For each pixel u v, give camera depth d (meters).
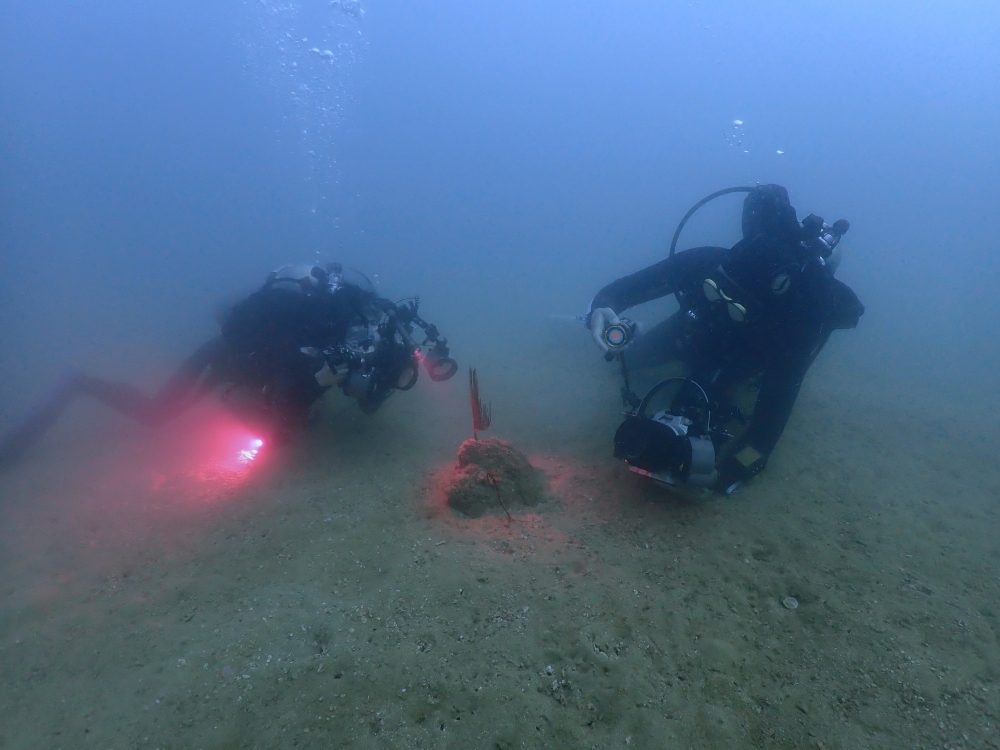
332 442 3.97
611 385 5.22
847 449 3.89
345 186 69.94
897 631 2.21
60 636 2.16
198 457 3.82
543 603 2.33
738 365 3.48
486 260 18.72
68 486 3.44
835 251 3.66
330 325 3.44
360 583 2.46
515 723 1.80
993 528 2.94
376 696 1.88
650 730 1.79
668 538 2.84
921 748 1.73
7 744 1.72
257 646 2.09
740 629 2.22
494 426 4.30
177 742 1.72
